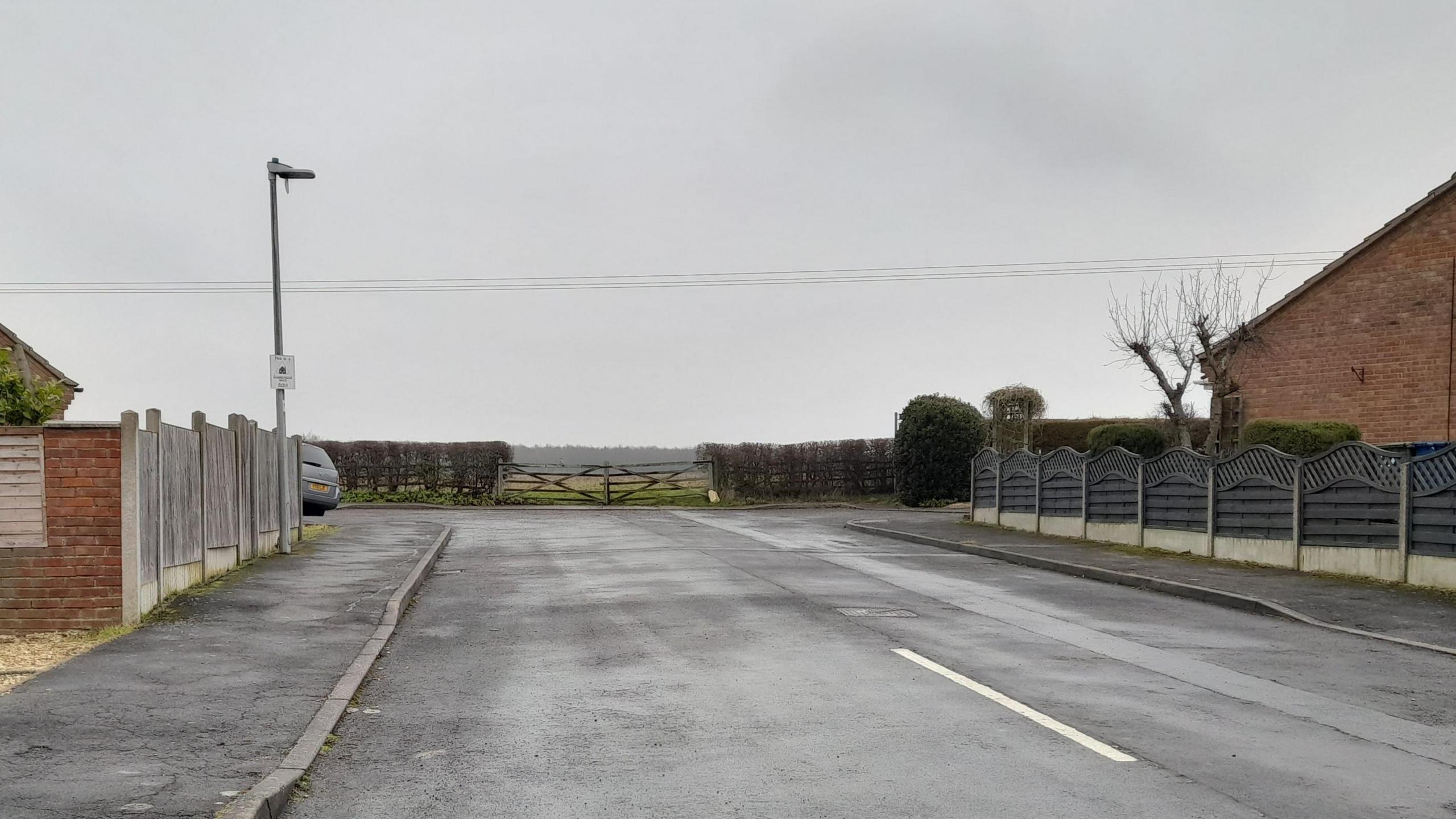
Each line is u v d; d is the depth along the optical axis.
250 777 6.19
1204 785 6.19
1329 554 16.45
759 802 5.93
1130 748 6.97
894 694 8.62
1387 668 9.89
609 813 5.79
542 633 11.77
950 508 35.19
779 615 12.86
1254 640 11.45
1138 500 21.17
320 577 15.38
